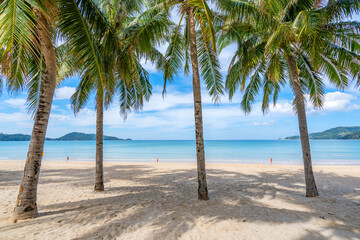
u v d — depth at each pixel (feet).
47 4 11.02
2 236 10.96
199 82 18.84
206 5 15.58
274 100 32.55
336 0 17.71
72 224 12.85
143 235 11.29
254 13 16.93
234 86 29.01
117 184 27.40
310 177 20.12
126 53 19.85
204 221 13.35
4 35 7.75
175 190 23.54
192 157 94.32
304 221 13.32
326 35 18.34
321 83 23.27
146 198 19.72
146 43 19.66
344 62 19.30
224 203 17.66
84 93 27.04
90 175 35.45
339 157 88.48
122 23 24.41
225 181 29.22
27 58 15.47
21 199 13.74
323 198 19.36
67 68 22.99
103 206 16.92
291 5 19.26
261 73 28.81
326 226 12.48
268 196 20.27
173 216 14.33
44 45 13.83
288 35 16.44
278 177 32.17
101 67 13.89
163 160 78.89
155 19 19.06
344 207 16.48
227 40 26.43
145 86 29.73
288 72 28.35
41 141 14.28
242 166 47.83
